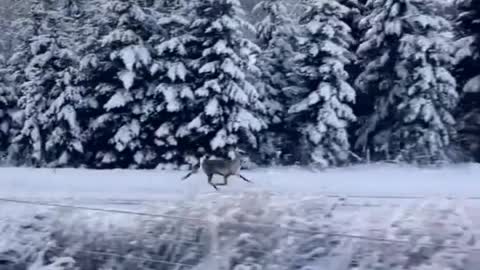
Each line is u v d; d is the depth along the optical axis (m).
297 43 34.88
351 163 30.97
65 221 7.30
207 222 6.80
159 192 18.00
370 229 6.70
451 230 6.48
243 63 30.38
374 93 32.56
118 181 21.34
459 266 5.93
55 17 34.59
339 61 30.78
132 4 31.44
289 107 33.47
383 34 30.62
